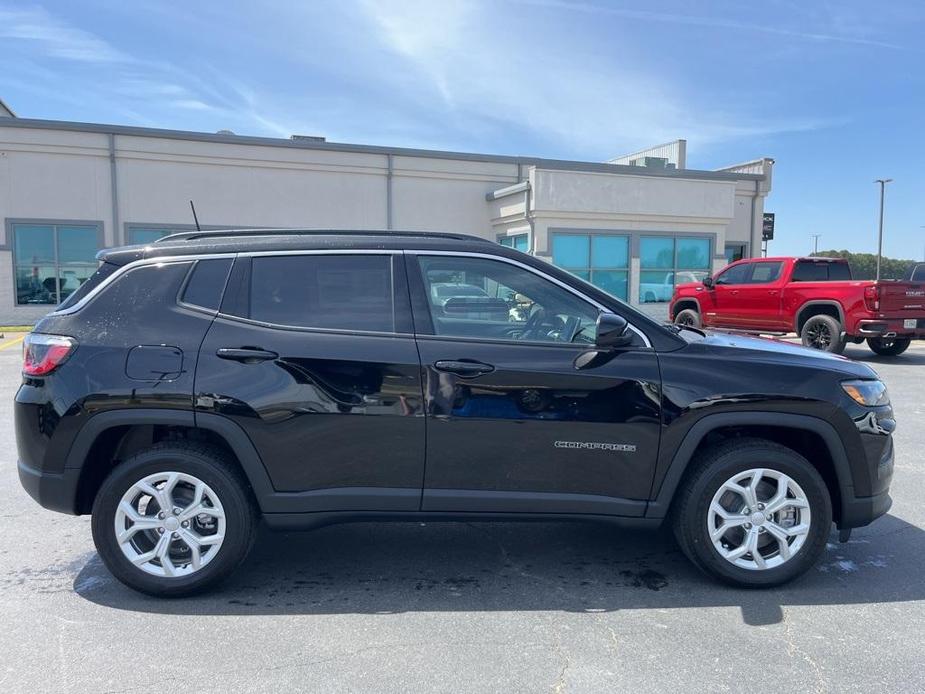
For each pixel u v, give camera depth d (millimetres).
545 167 20562
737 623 3527
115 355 3686
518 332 3928
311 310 3811
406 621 3549
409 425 3713
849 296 12711
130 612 3627
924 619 3570
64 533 4695
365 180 21312
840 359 4117
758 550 3906
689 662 3158
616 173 20562
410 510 3777
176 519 3723
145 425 3730
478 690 2939
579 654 3227
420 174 21766
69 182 19062
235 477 3748
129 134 19203
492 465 3760
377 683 2984
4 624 3490
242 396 3643
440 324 3842
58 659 3162
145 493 3734
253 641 3334
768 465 3814
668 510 4004
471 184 22406
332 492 3734
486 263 3938
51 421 3662
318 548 4547
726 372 3812
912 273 19609
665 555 4438
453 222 22312
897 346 14141
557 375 3738
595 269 20719
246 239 3980
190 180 19859
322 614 3623
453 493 3764
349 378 3697
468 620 3562
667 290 21625
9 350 14664
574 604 3746
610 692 2926
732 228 24250
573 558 4391
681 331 4492
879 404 3945
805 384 3816
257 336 3725
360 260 3900
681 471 3809
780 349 4113
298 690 2930
